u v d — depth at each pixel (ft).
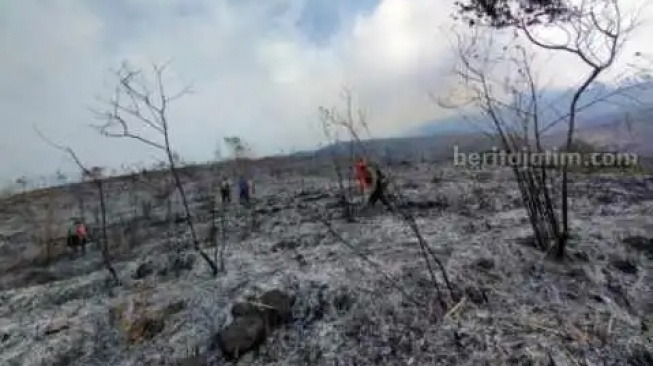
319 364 21.95
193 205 81.10
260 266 33.65
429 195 58.70
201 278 33.47
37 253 66.23
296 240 42.27
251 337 23.86
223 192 74.95
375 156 49.47
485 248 31.27
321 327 24.32
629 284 27.02
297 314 25.72
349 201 60.95
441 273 27.20
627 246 32.14
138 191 94.02
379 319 23.91
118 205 91.30
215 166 105.81
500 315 23.09
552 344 20.44
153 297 31.35
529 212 31.50
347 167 83.92
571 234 33.58
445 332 22.20
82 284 39.65
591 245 31.65
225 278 31.78
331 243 39.42
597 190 54.54
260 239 45.70
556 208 44.68
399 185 66.23
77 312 32.63
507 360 19.86
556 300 24.59
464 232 37.63
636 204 47.03
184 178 98.17
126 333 27.91
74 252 62.90
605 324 22.03
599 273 27.55
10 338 30.48
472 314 23.36
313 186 87.20
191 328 26.53
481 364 19.94
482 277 27.07
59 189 107.14
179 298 29.94
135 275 39.55
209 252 40.04
